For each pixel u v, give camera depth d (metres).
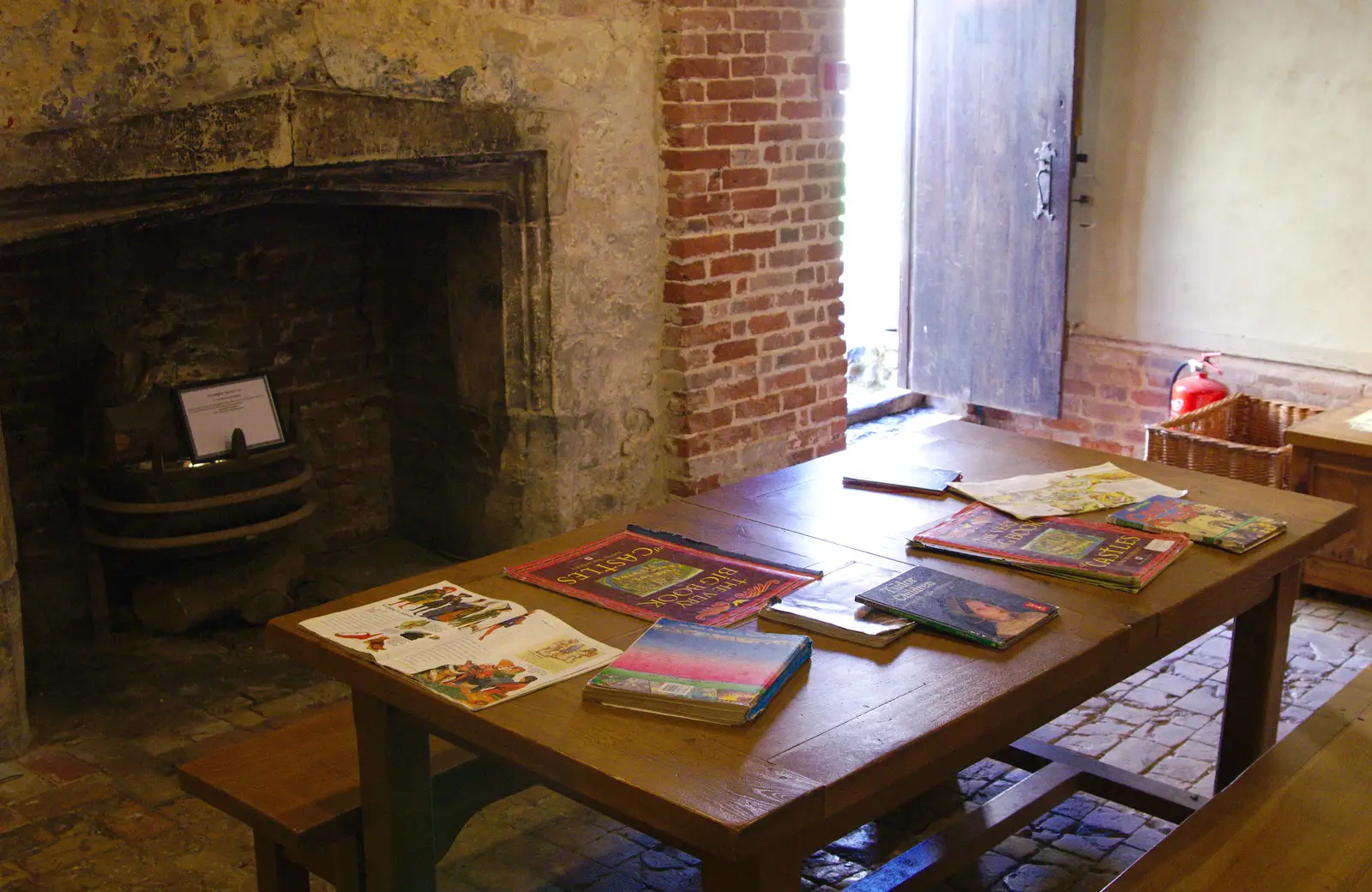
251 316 4.29
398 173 3.69
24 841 2.85
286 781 2.26
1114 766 3.13
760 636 2.02
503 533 4.34
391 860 2.13
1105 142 5.48
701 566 2.41
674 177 4.24
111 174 3.08
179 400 3.88
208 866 2.76
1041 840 2.91
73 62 2.97
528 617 2.15
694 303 4.36
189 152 3.20
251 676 3.71
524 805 3.05
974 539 2.51
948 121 5.76
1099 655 2.05
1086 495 2.79
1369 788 2.31
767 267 4.58
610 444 4.36
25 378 3.76
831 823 1.73
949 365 6.06
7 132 2.91
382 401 4.70
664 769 1.65
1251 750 2.81
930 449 3.23
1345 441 4.07
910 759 1.72
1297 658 3.85
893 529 2.63
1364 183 4.81
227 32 3.19
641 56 4.14
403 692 1.92
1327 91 4.84
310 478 4.08
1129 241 5.50
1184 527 2.56
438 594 2.27
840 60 4.67
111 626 3.97
